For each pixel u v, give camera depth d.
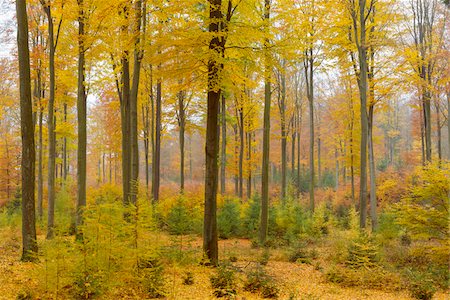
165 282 7.42
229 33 9.00
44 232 15.98
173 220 15.04
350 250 11.04
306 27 15.38
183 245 11.77
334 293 8.20
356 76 16.28
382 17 15.41
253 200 19.83
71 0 11.52
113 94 21.22
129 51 11.81
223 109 22.50
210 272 9.02
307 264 11.77
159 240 8.01
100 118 38.00
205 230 9.80
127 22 10.17
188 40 8.73
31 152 8.91
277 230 17.66
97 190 25.94
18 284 6.98
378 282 9.01
